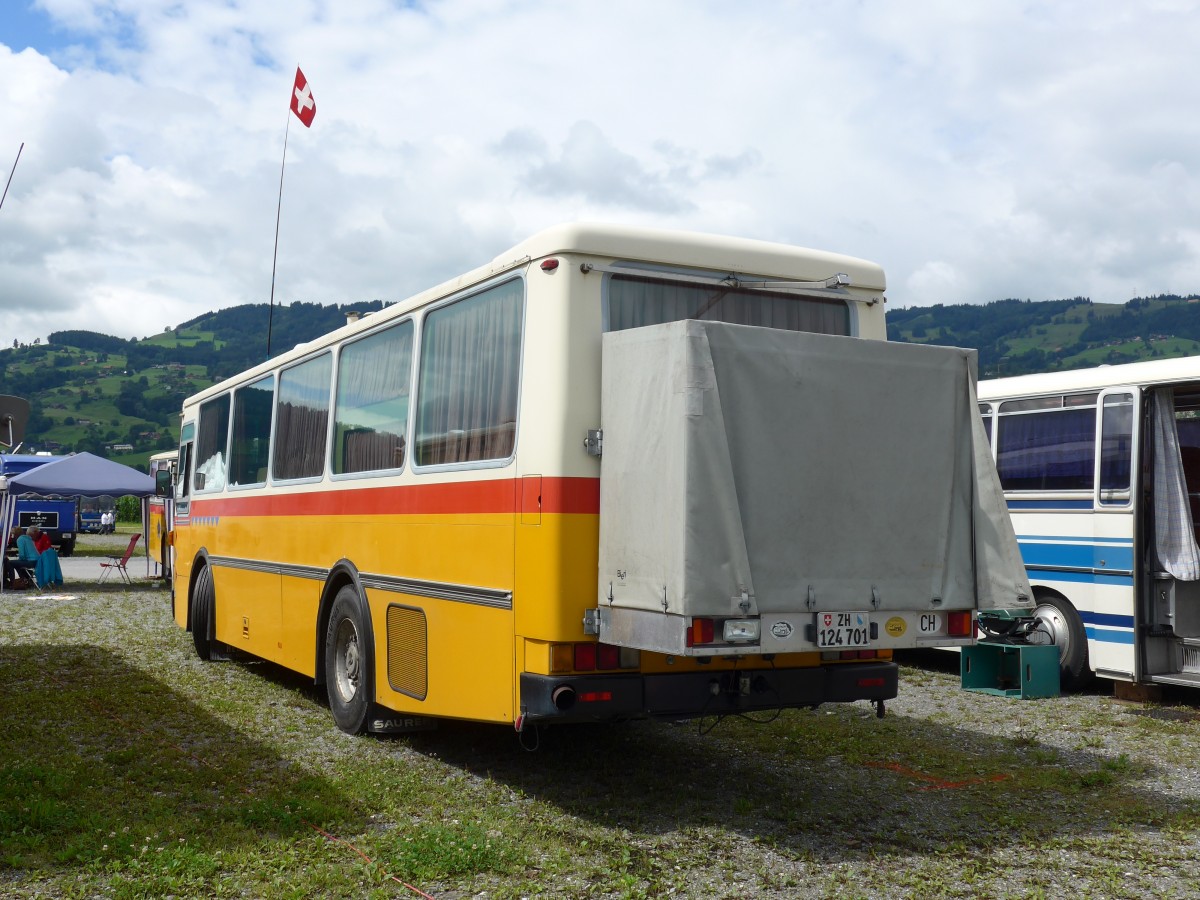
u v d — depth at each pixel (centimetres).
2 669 1110
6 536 2286
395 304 814
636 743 815
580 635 592
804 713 941
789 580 570
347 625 857
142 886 493
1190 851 574
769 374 574
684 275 646
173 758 740
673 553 542
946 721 922
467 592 670
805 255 688
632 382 582
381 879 514
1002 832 604
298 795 652
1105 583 1056
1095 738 856
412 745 801
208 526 1243
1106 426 1070
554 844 568
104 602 1980
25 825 573
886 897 502
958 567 623
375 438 827
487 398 669
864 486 596
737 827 605
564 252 617
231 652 1245
